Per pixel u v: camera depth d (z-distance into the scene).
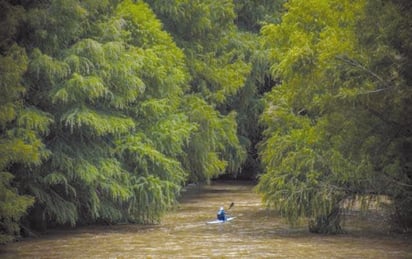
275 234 42.72
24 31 41.53
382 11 30.62
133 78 43.47
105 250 37.16
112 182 43.25
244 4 83.69
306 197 40.00
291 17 40.97
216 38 72.69
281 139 42.12
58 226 46.34
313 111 39.94
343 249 36.91
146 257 34.88
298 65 34.69
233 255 35.19
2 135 38.19
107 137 44.81
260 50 78.12
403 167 35.03
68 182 42.62
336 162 37.44
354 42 32.00
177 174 47.16
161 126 46.91
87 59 41.62
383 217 46.38
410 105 29.77
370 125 31.70
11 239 36.91
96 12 44.59
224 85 70.31
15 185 40.62
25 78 40.53
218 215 49.06
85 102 43.25
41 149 39.72
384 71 30.25
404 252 36.00
